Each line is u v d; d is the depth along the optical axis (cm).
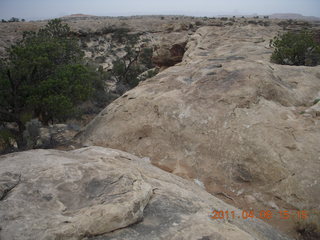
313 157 673
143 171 551
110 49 5431
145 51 4194
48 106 1234
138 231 365
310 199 614
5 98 1269
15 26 7062
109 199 390
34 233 318
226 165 739
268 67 1166
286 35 1791
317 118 801
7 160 480
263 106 856
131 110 1016
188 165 777
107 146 923
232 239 354
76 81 1340
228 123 823
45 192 391
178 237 354
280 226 580
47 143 1012
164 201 433
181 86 1069
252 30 2903
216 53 1967
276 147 716
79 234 336
